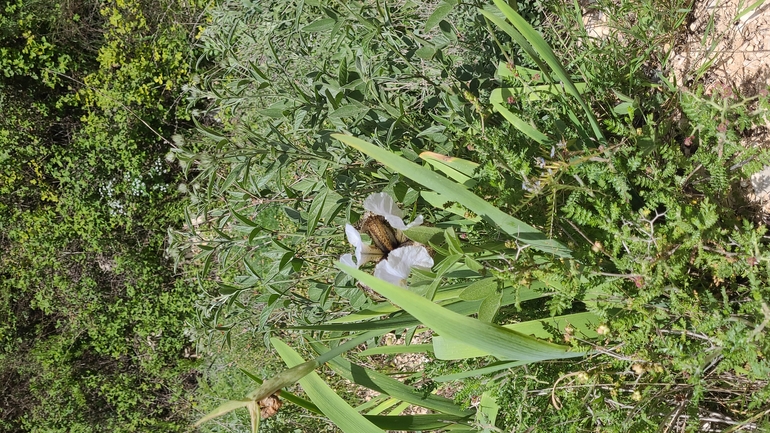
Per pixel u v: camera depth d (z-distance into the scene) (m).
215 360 5.09
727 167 1.69
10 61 6.20
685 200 1.77
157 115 6.34
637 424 1.63
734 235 1.49
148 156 6.44
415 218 2.11
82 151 6.44
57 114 6.62
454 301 1.90
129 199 6.34
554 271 1.52
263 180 2.34
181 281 6.20
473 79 2.38
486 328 1.37
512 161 1.71
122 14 6.29
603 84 2.07
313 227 2.11
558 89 2.03
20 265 6.51
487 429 1.91
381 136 2.28
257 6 3.12
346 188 2.17
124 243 6.38
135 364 6.65
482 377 1.95
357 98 2.21
